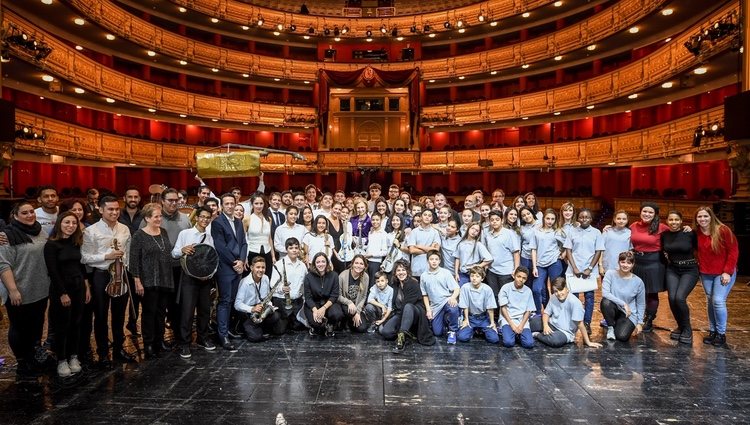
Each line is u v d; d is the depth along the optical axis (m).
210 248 5.85
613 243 7.00
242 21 27.94
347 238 7.62
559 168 24.94
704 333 6.70
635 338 6.50
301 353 5.86
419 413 4.25
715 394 4.66
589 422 4.10
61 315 4.82
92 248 5.25
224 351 5.93
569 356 5.77
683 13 17.59
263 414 4.21
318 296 6.58
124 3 23.98
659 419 4.16
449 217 7.49
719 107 14.41
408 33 29.80
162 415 4.17
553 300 6.31
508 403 4.46
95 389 4.72
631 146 20.36
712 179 17.33
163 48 23.84
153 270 5.54
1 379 4.95
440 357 5.73
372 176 28.75
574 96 23.27
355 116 30.42
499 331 6.42
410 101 29.03
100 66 19.52
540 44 25.08
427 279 6.52
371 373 5.20
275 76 29.08
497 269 6.93
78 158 18.84
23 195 15.89
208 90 28.89
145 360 5.57
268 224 7.08
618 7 20.20
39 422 4.03
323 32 29.95
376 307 6.77
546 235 7.13
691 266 6.28
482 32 29.09
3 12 12.66
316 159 29.17
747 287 9.73
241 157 7.16
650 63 18.09
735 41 11.88
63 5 16.56
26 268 4.83
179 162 25.08
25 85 16.95
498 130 29.02
